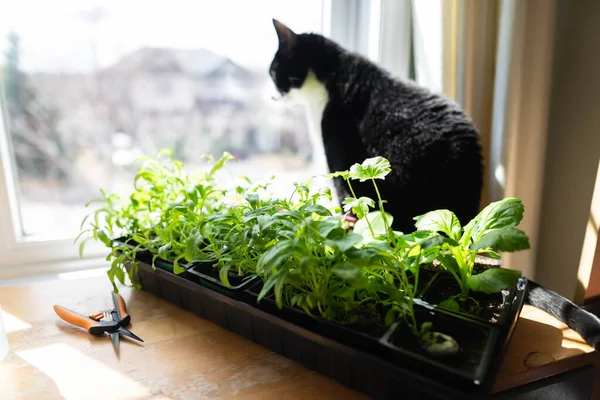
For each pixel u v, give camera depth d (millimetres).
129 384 624
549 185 1275
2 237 1024
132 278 905
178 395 605
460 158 988
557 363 607
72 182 1145
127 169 1195
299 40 1212
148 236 899
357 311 642
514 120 1064
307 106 1275
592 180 1150
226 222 783
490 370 522
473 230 656
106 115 1146
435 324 604
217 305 744
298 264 596
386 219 688
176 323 779
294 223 660
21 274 1042
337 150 1095
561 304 719
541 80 1066
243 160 1319
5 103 1015
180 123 1228
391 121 1034
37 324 773
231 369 660
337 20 1241
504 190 1104
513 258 1159
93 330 730
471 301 684
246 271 762
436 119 1019
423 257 683
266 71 1312
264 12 1227
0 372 647
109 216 952
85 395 603
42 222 1127
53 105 1081
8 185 1023
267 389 619
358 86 1130
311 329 618
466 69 1099
